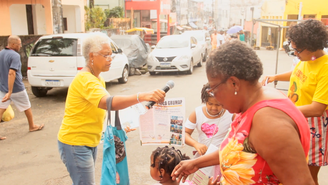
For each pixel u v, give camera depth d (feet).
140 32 70.28
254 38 87.61
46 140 17.34
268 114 4.16
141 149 15.69
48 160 14.74
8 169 13.80
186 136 8.87
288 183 3.97
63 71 25.02
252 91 4.53
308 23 8.11
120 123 8.73
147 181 12.39
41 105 24.91
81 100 8.13
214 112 8.55
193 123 9.10
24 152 15.71
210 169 7.44
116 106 7.17
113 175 8.36
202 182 6.90
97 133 8.66
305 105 8.34
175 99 7.32
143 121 7.54
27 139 17.51
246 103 4.56
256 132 4.23
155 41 75.87
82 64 24.86
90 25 61.26
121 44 40.04
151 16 83.41
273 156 4.03
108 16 71.36
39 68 25.41
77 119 8.29
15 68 16.88
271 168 4.17
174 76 38.29
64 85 25.22
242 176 4.58
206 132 8.86
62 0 52.42
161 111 7.43
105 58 8.24
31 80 25.75
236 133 4.63
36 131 18.81
